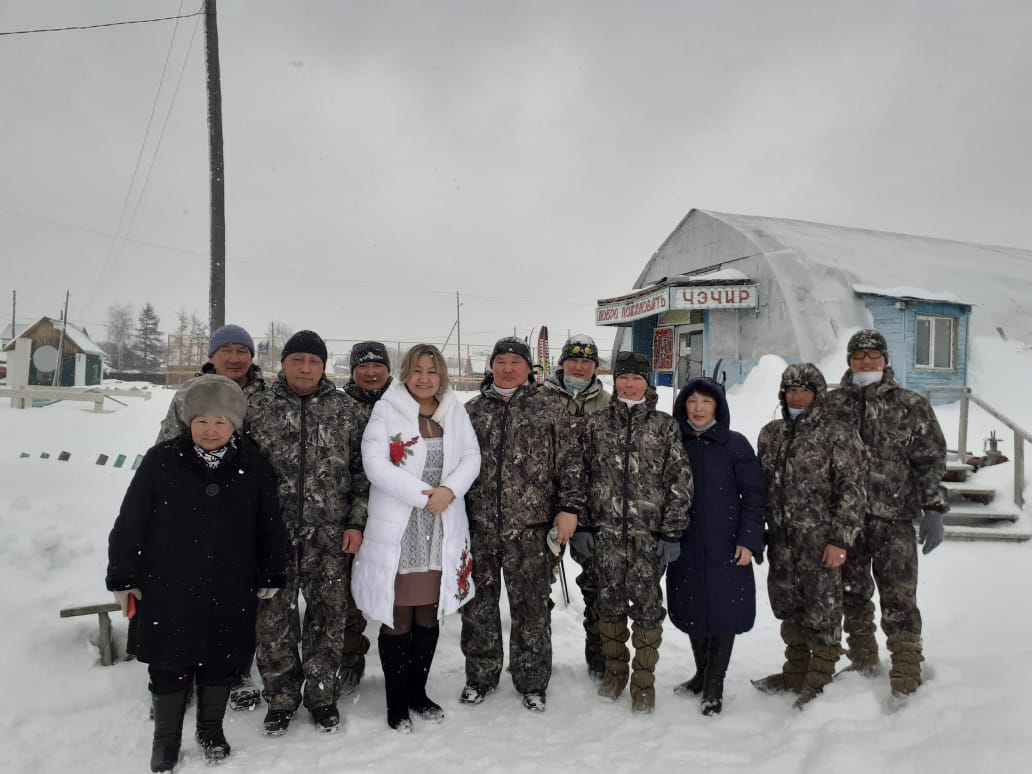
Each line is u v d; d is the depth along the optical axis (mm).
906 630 3188
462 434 3283
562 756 2832
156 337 65750
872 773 2447
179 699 2699
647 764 2762
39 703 3037
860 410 3521
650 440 3322
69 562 4336
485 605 3379
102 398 11500
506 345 3434
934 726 2660
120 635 3572
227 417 2707
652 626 3232
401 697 3080
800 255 12984
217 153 9867
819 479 3230
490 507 3352
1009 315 13203
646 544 3264
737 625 3213
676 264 16609
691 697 3422
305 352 3154
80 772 2639
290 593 3033
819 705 3006
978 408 10484
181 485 2688
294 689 3035
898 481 3332
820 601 3178
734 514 3299
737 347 13836
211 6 9891
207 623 2674
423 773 2691
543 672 3330
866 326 12227
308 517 3066
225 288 9906
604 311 16297
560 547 3295
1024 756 2289
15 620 3562
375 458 3092
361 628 3535
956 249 17297
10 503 5234
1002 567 5242
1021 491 6539
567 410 3832
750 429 8539
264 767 2711
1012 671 2998
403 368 3293
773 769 2666
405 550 3119
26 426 9531
